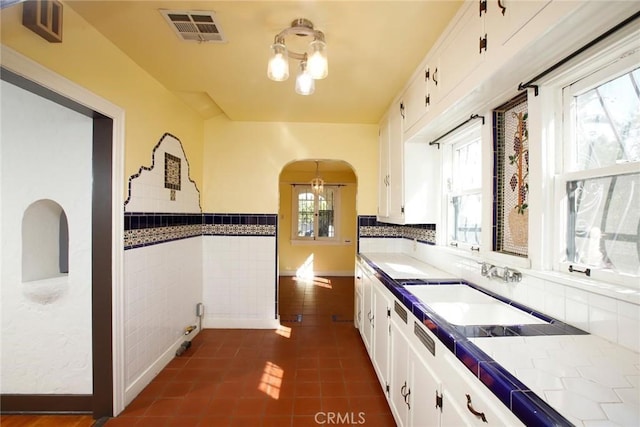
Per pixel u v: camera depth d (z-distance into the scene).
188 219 2.73
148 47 1.74
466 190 2.00
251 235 3.11
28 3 1.17
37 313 1.79
